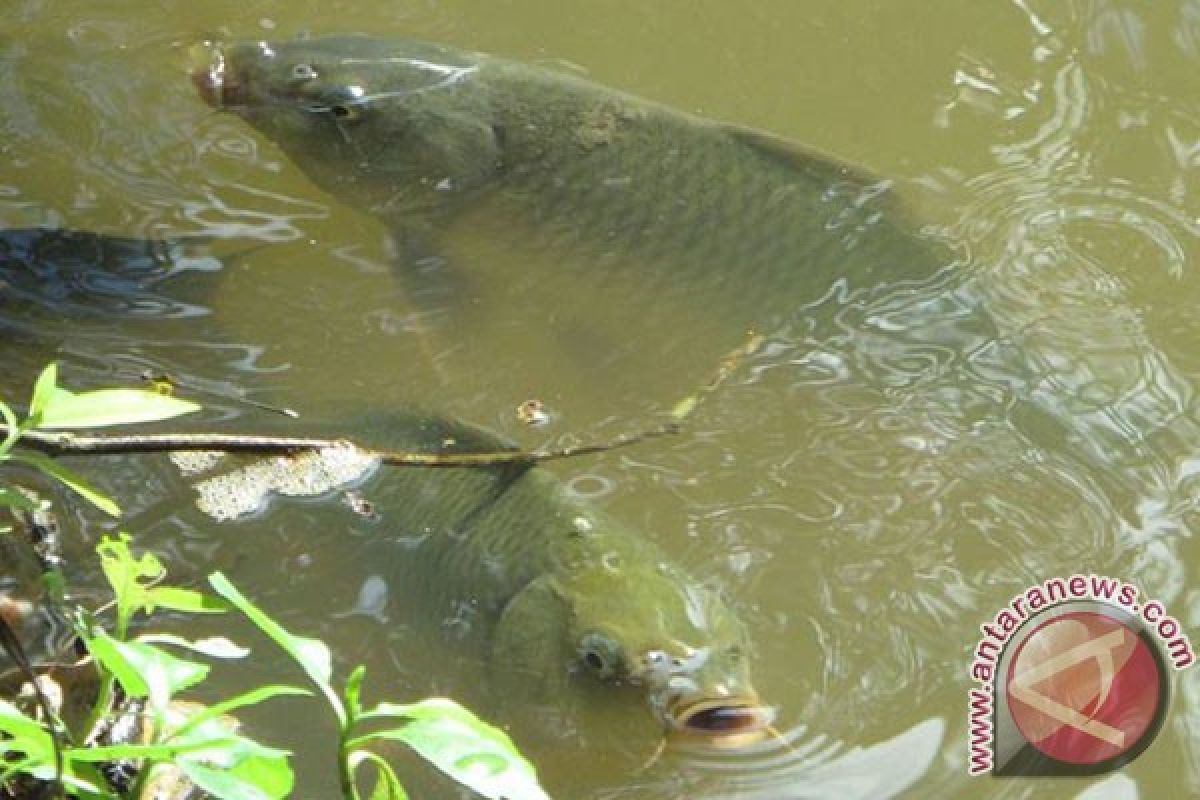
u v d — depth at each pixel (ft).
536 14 24.71
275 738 13.38
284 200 21.07
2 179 21.11
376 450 16.28
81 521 15.57
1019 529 16.21
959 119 22.75
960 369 18.11
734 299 18.79
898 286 19.01
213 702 13.62
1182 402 17.87
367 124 21.24
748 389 17.81
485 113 20.94
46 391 10.14
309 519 15.71
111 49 23.56
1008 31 24.61
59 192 20.94
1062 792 13.38
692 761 13.48
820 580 15.51
